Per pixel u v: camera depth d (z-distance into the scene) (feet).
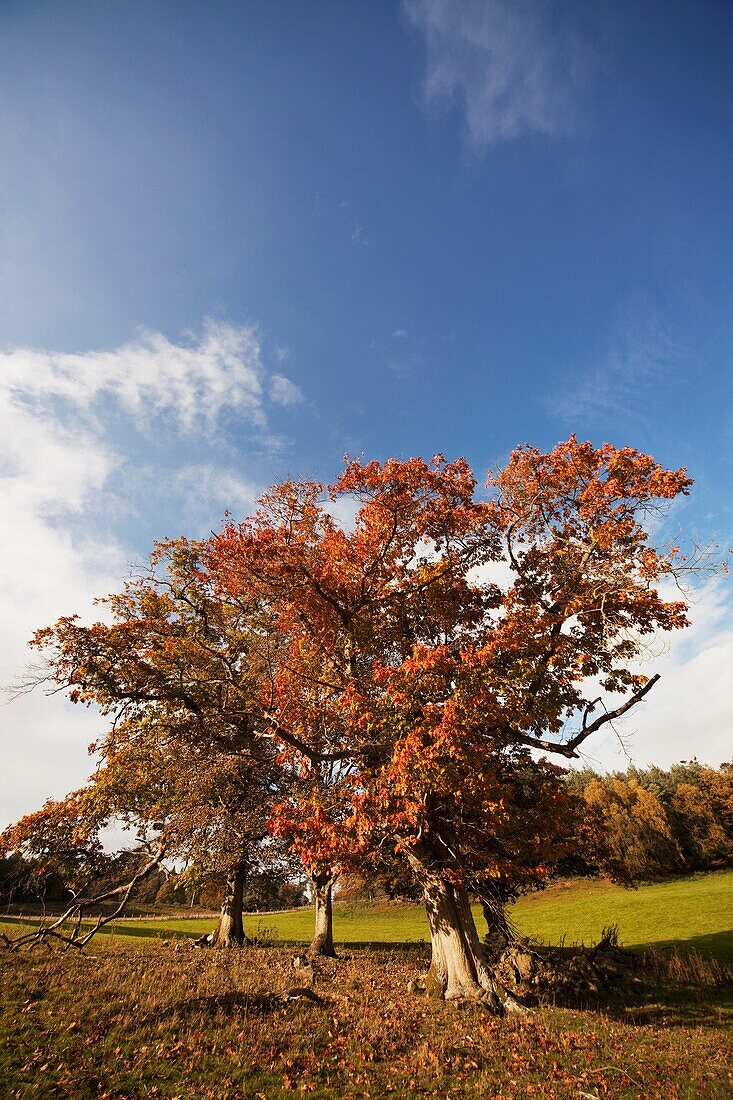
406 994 53.57
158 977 48.34
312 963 67.51
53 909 126.82
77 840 74.59
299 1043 35.04
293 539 61.77
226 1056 31.63
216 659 72.02
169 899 161.38
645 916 119.96
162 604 73.00
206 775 71.67
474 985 50.21
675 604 51.90
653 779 251.39
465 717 44.70
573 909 143.84
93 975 45.27
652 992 62.80
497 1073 33.45
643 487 58.44
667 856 201.05
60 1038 31.04
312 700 64.64
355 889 92.99
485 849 55.11
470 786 44.37
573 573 58.18
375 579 63.16
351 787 53.57
